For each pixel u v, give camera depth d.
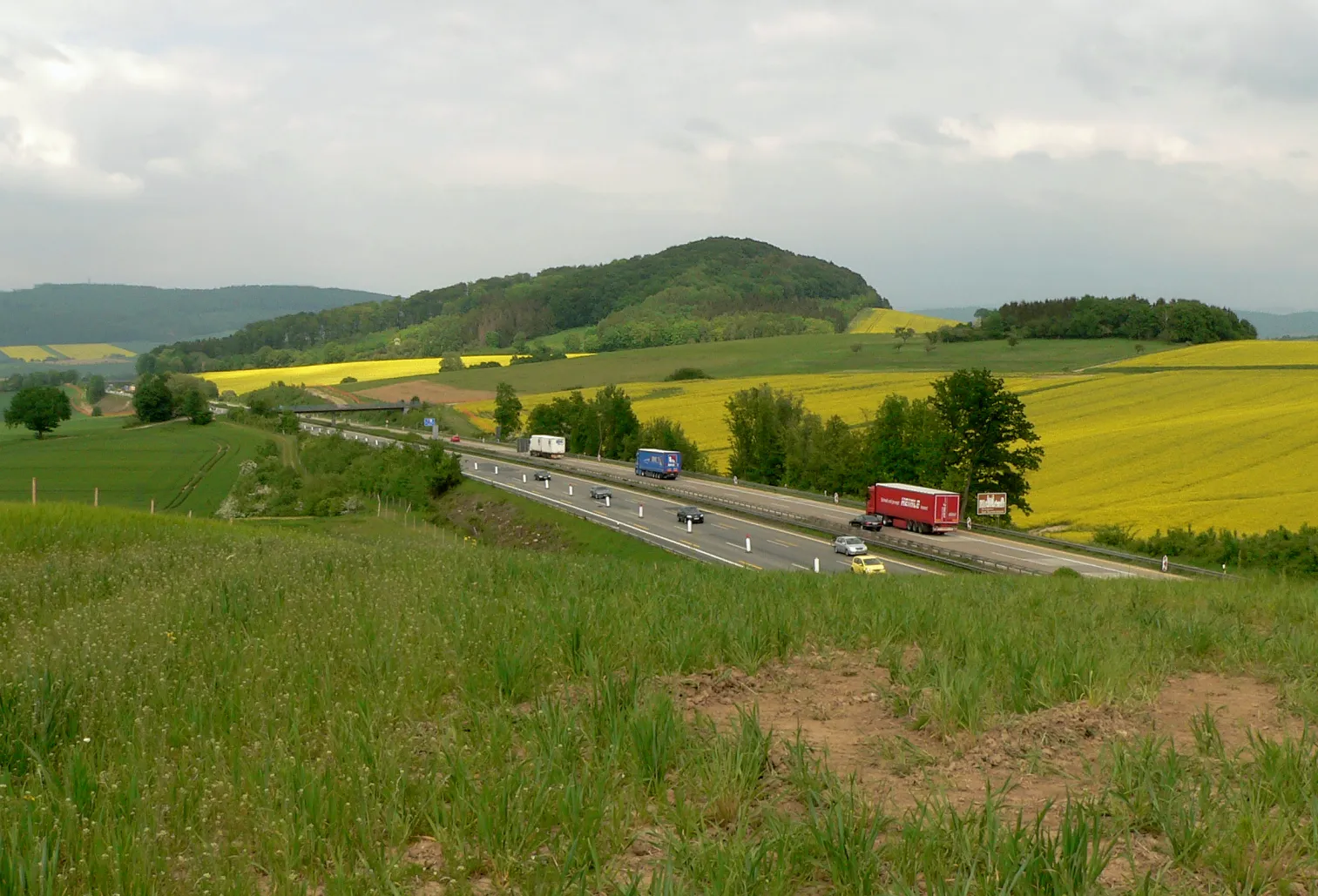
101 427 165.50
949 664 7.88
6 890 3.96
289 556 15.95
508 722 6.34
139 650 8.02
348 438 144.38
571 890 4.16
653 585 13.66
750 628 9.47
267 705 6.72
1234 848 4.45
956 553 51.72
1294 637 10.21
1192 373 144.25
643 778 5.45
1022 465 73.56
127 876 4.15
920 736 6.57
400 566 15.15
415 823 4.95
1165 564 48.22
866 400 151.75
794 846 4.42
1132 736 6.48
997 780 5.64
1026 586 19.28
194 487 98.44
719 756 5.55
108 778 5.23
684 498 82.88
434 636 8.87
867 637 10.02
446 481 100.56
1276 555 52.25
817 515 72.94
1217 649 9.95
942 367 187.25
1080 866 4.13
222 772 5.45
